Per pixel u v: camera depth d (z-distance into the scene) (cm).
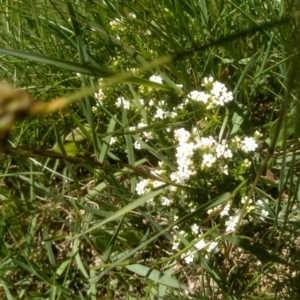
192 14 20
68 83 23
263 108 22
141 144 19
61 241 22
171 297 18
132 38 21
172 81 21
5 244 21
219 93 19
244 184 18
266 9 20
